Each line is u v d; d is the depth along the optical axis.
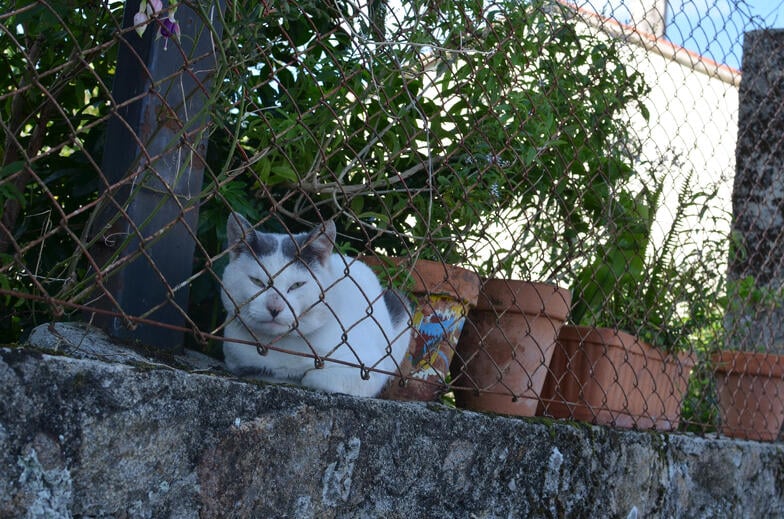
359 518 2.33
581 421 2.75
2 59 2.71
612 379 2.81
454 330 2.63
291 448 2.25
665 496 2.84
